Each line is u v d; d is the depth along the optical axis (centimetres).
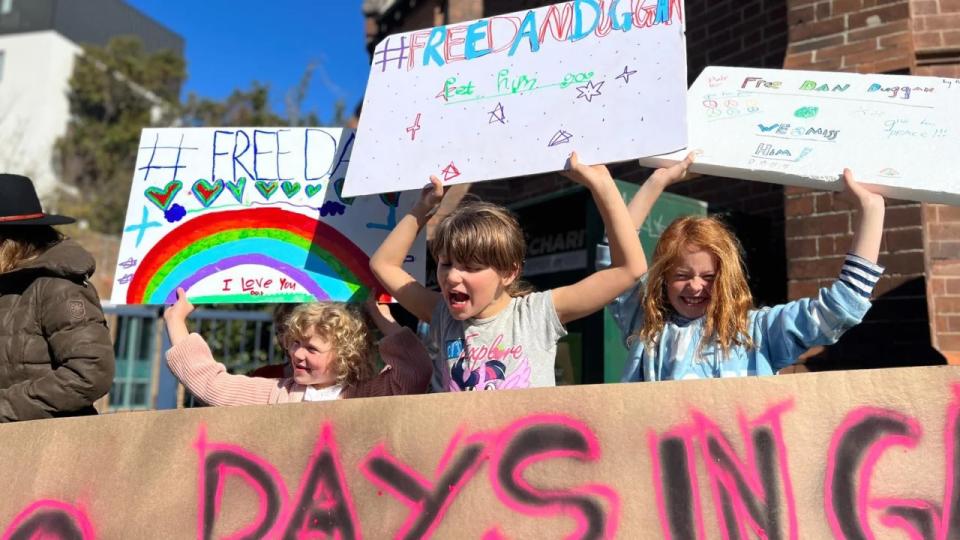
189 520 201
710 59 549
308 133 293
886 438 173
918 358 381
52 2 3447
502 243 222
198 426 208
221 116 3075
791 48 455
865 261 217
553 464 185
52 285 247
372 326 299
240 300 276
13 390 237
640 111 231
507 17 265
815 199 428
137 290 278
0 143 2845
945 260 403
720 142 248
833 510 171
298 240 282
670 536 175
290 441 201
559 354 461
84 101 3294
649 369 242
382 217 284
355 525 190
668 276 242
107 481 210
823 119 244
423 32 275
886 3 427
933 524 166
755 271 476
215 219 284
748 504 174
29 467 216
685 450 180
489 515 184
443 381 235
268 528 196
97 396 246
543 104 246
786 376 181
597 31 248
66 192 2758
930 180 223
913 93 241
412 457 192
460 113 257
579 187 457
